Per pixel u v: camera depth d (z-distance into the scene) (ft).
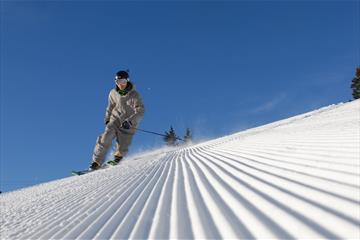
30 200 17.87
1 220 12.91
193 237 6.47
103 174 23.29
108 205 10.89
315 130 19.38
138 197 11.16
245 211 7.38
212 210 7.97
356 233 5.14
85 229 8.49
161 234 6.98
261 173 10.99
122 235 7.42
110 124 34.86
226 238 6.09
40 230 9.48
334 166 9.40
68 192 17.15
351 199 6.60
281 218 6.47
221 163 15.31
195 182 11.92
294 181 8.98
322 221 5.88
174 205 9.12
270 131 28.22
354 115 24.82
